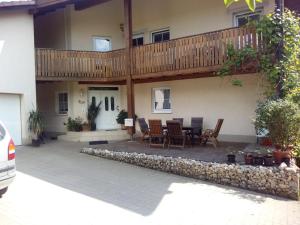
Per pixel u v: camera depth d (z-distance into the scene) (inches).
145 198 282.4
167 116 617.3
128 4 569.0
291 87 385.7
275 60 406.6
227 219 238.4
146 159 397.7
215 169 337.7
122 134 622.8
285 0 465.7
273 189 303.7
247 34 438.9
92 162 418.9
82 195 285.7
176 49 513.3
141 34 668.7
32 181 326.6
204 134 492.7
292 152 335.6
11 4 518.9
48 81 634.8
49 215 237.5
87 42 670.5
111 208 255.3
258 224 229.9
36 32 742.5
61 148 517.7
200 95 569.9
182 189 311.9
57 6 589.9
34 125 550.3
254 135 507.8
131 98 569.6
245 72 451.8
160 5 631.2
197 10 577.3
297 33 398.9
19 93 546.9
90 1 612.1
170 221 231.6
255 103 502.9
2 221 223.9
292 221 236.7
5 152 227.5
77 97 659.4
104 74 610.5
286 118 324.5
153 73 539.5
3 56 529.3
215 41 471.5
